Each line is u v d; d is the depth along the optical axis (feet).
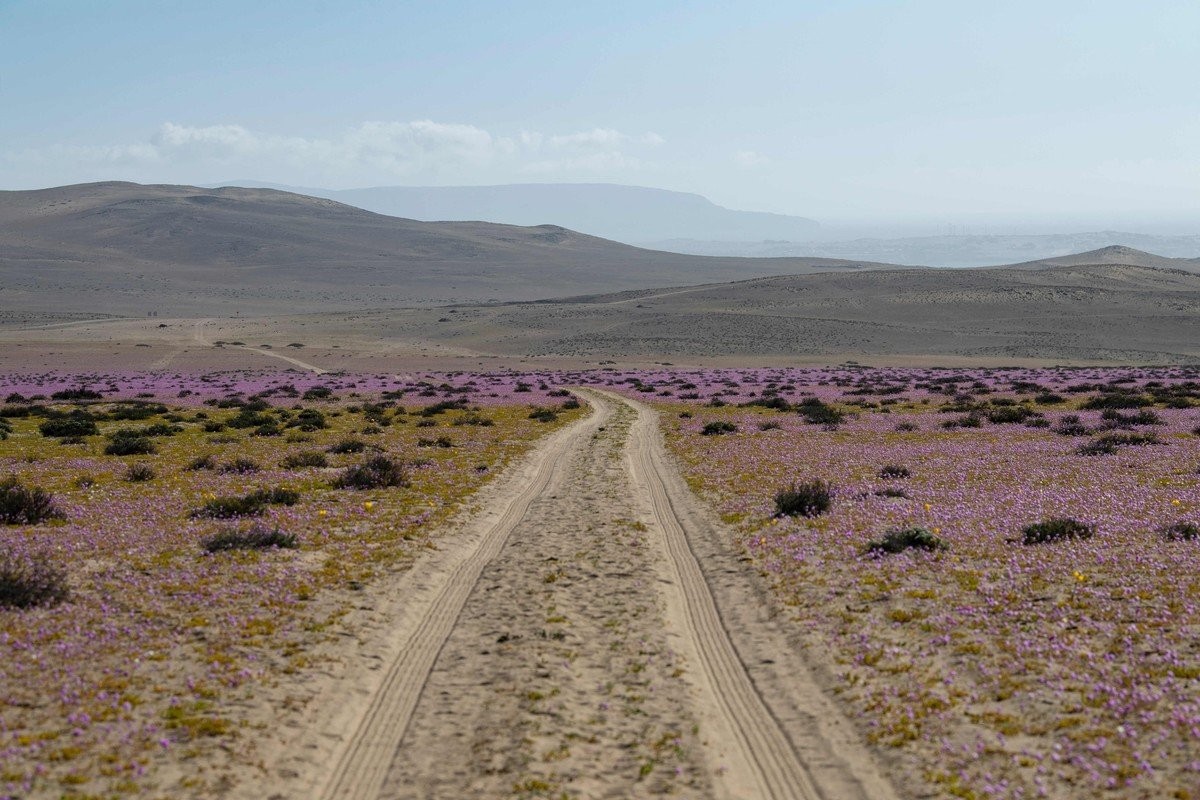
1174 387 239.91
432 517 76.79
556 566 60.34
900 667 40.68
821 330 597.52
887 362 501.15
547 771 31.50
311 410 199.52
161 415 209.97
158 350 552.41
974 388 258.78
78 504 82.89
